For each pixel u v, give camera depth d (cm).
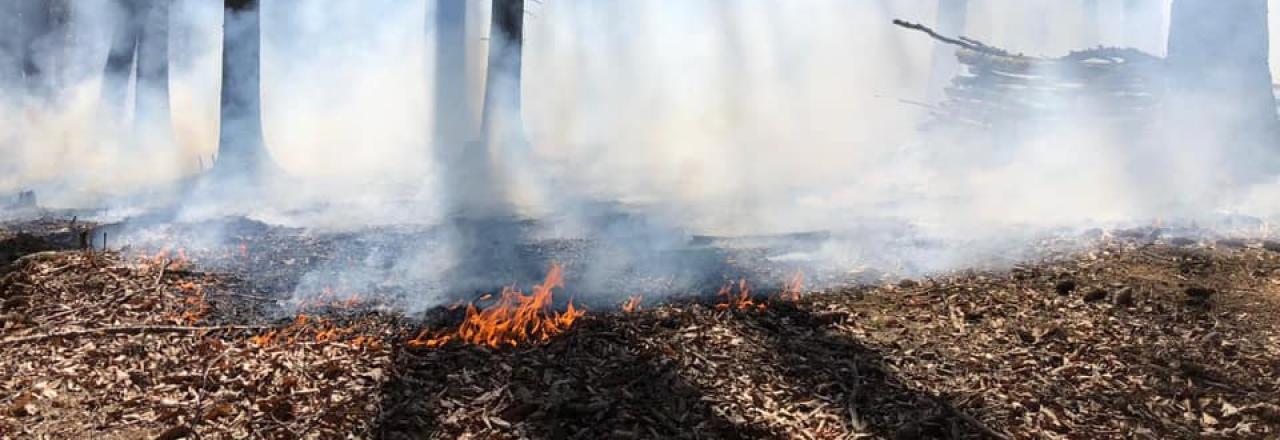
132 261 578
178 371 416
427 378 410
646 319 479
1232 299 516
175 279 545
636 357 437
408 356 429
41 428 367
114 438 360
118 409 382
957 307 512
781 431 382
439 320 475
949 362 447
